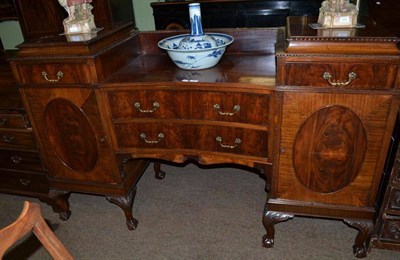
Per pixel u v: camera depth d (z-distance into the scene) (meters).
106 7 2.43
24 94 1.41
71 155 1.52
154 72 1.41
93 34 1.37
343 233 1.52
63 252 0.73
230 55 1.58
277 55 1.07
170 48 1.45
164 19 2.70
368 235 1.33
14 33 2.31
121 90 1.31
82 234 1.63
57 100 1.38
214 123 1.31
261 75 1.27
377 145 1.16
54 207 1.77
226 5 2.48
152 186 1.96
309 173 1.28
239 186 1.91
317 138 1.20
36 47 1.29
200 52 1.32
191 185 1.95
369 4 1.64
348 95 1.09
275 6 2.42
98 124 1.39
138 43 1.65
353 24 1.17
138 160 1.73
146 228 1.63
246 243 1.50
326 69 1.07
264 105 1.20
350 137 1.17
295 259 1.41
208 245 1.51
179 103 1.30
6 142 1.62
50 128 1.47
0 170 1.75
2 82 1.63
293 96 1.14
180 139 1.39
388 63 1.01
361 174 1.23
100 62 1.29
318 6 2.36
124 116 1.37
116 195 1.56
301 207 1.35
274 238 1.51
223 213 1.70
